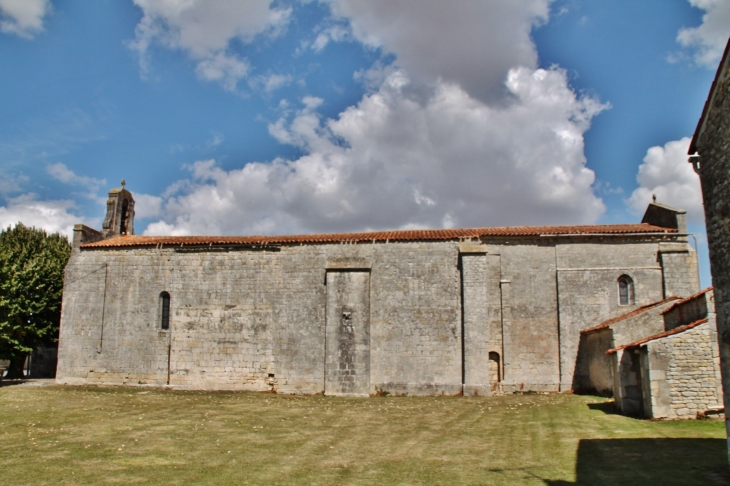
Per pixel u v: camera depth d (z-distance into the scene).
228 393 24.38
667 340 15.78
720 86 10.13
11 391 24.53
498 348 24.28
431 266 24.92
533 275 24.69
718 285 10.33
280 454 12.49
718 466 10.55
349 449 13.01
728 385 10.09
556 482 9.91
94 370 26.69
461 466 11.23
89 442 13.62
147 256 27.08
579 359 23.80
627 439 13.23
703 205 10.87
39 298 31.95
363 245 25.48
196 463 11.58
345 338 24.39
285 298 25.53
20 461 11.61
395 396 23.67
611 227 25.52
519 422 16.30
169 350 26.08
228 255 26.34
